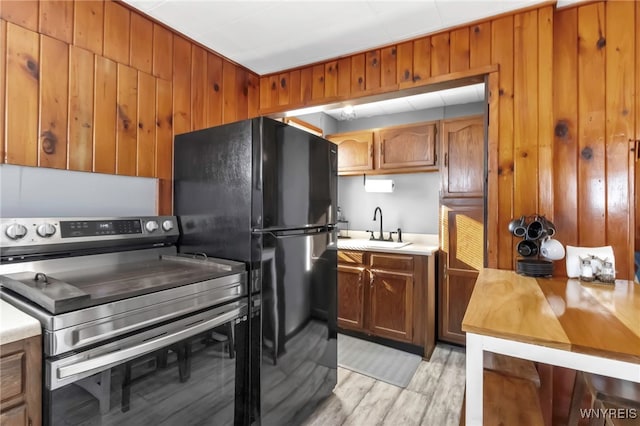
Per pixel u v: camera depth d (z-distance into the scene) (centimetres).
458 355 277
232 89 245
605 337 92
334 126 394
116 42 175
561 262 171
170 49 202
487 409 120
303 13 183
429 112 353
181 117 208
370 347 293
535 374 145
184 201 193
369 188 342
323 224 202
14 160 141
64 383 97
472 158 275
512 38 181
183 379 132
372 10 180
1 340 88
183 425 132
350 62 232
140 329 117
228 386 152
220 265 157
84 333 102
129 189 183
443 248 288
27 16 145
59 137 154
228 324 151
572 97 173
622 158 163
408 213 350
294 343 180
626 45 164
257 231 159
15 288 116
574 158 172
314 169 194
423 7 177
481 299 126
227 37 210
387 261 291
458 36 195
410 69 210
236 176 167
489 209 183
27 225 137
